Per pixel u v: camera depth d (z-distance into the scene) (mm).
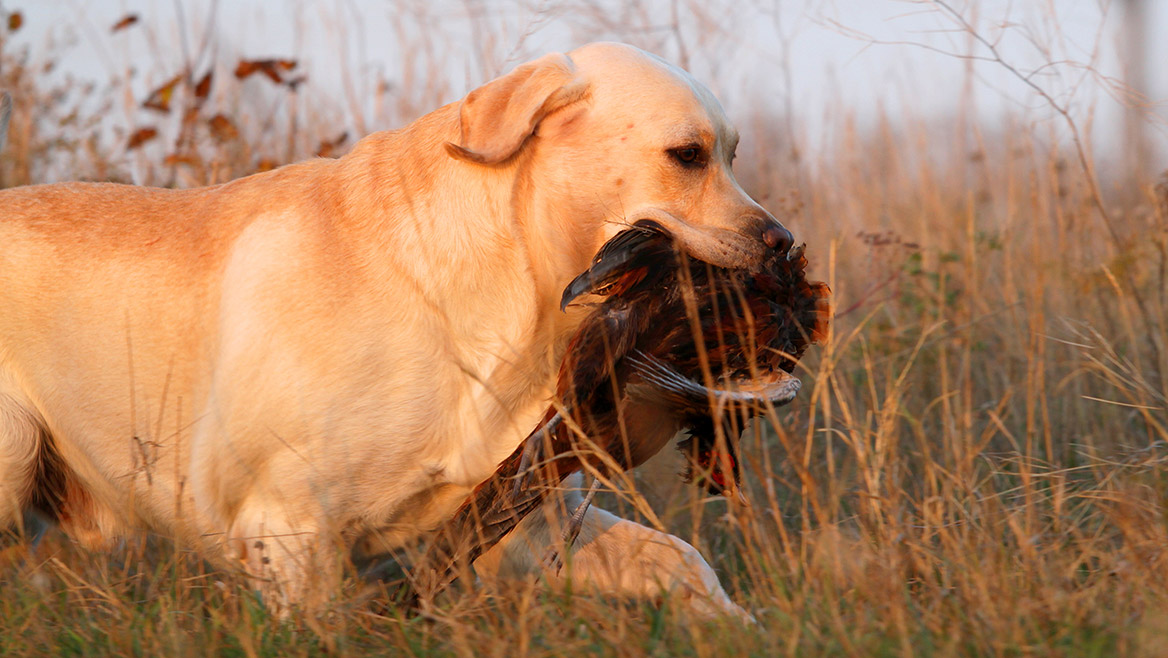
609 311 9000
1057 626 7547
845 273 16812
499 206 9508
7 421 10180
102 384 10031
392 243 9430
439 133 9836
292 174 10242
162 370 9859
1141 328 13992
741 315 9156
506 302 9578
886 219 18547
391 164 9859
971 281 15164
